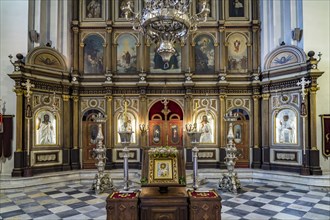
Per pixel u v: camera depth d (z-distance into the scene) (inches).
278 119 458.3
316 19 433.7
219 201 200.7
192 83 486.9
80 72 502.9
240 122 497.0
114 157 494.3
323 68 427.5
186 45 503.2
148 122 501.4
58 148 464.4
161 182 206.5
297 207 294.4
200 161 492.7
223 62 498.6
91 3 515.5
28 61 431.5
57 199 331.0
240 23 507.5
